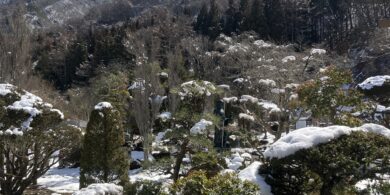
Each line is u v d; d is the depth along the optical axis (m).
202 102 10.11
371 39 26.66
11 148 11.11
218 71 23.61
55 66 37.53
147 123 17.03
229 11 38.97
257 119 13.04
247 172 5.64
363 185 5.80
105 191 7.16
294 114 12.17
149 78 18.34
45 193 13.08
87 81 33.22
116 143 10.70
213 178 4.95
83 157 10.65
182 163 9.76
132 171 14.13
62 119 11.47
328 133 5.20
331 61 20.59
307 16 35.22
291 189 5.39
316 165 5.01
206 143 9.16
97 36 41.41
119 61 30.48
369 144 5.04
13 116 10.70
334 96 8.41
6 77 19.42
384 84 9.44
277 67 16.86
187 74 22.19
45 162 12.05
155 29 33.56
